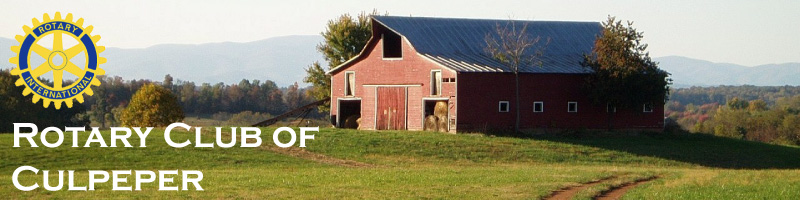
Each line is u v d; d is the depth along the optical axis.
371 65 79.00
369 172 49.38
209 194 38.56
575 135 75.81
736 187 41.16
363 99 79.50
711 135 83.31
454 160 60.97
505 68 75.31
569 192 39.81
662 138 78.56
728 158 70.94
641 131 80.25
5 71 115.25
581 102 77.69
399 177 45.56
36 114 112.38
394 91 77.25
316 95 112.50
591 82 77.44
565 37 85.88
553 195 38.78
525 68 76.12
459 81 72.12
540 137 73.19
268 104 190.75
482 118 73.12
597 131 78.19
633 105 76.88
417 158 61.09
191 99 182.00
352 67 80.62
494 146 66.19
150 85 103.62
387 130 74.50
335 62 110.25
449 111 72.62
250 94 191.25
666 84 78.50
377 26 78.50
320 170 51.69
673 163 65.69
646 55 77.44
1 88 110.94
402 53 77.00
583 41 86.25
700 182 43.16
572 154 65.44
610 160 64.62
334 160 58.97
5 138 62.47
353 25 110.12
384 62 78.06
